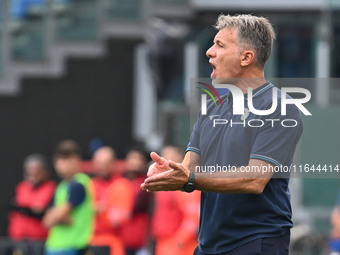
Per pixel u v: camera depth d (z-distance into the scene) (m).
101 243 25.67
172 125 31.81
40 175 27.55
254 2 36.69
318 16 36.81
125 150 33.78
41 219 27.23
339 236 24.81
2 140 35.16
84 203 24.66
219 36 11.11
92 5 35.47
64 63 35.31
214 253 11.27
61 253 24.52
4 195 34.97
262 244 10.96
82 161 33.75
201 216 11.53
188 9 36.44
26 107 35.25
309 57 36.88
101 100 35.50
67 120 35.38
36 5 35.31
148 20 35.38
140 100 35.50
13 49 35.28
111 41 35.47
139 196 25.69
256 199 11.00
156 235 22.64
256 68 11.02
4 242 27.41
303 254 27.14
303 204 31.34
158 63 34.53
